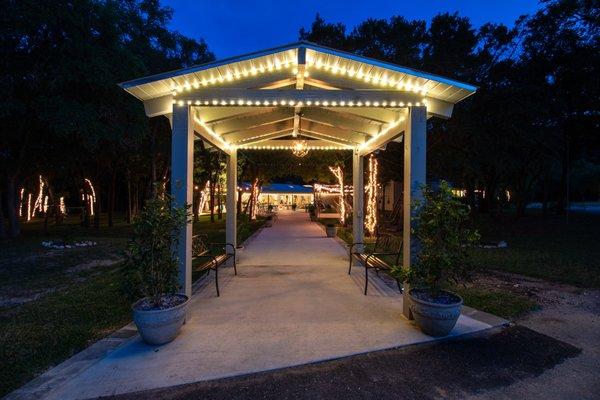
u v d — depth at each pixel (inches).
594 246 404.8
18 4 330.6
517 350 131.6
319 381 109.2
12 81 350.3
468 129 454.9
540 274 256.5
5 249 369.7
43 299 203.3
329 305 185.2
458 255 142.6
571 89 557.9
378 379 110.6
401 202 589.9
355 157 311.6
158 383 107.1
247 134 287.0
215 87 166.7
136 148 538.0
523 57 571.2
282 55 162.9
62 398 99.9
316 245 437.4
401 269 152.6
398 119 197.6
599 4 500.1
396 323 157.6
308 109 229.5
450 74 478.0
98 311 178.7
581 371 116.6
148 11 544.4
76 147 485.4
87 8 370.6
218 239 491.5
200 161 826.8
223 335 143.9
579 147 748.6
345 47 524.1
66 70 348.8
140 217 135.6
